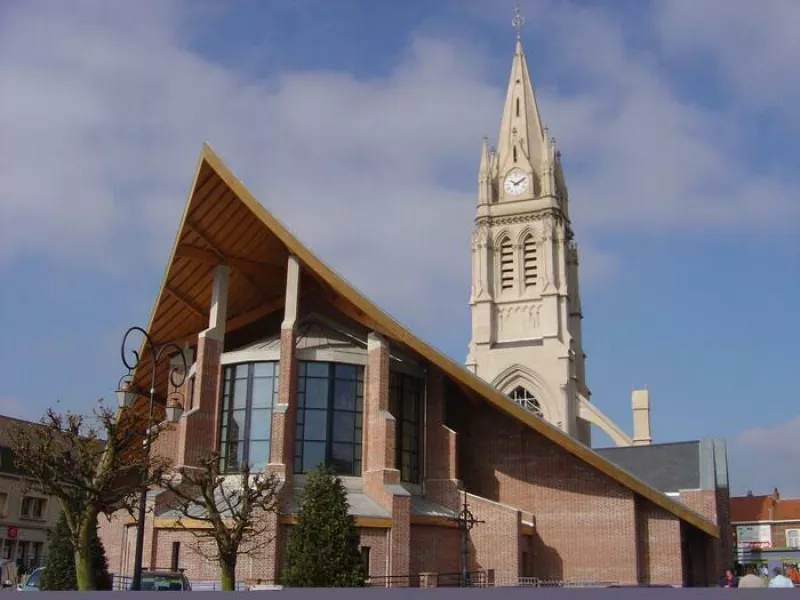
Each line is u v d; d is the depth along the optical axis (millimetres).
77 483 23906
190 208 35344
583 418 88562
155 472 26062
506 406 37000
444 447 38344
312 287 39469
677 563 37125
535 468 39500
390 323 35625
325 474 29516
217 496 34031
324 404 35875
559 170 100312
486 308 93625
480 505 36812
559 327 91062
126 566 33844
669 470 47281
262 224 36188
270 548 31203
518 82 102500
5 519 70375
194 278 39531
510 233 96062
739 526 75125
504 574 35531
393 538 33094
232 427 36469
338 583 27406
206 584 31047
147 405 49469
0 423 70875
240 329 43031
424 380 39281
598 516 37875
